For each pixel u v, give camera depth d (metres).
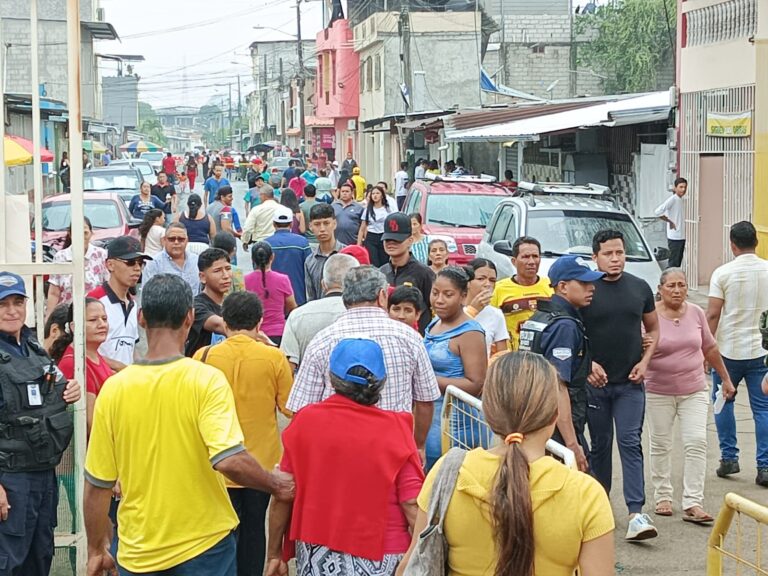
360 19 59.62
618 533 8.04
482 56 47.19
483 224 18.69
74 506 6.41
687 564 7.39
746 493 8.86
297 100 89.94
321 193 29.03
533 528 3.46
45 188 29.77
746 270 8.97
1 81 6.64
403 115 43.06
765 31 17.12
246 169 69.56
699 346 8.33
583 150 25.88
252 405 6.36
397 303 7.31
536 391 3.53
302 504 4.82
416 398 5.96
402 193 35.22
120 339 7.91
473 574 3.59
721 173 19.72
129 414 4.80
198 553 4.82
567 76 44.56
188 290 4.94
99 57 72.12
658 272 13.86
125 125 99.25
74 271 6.36
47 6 44.50
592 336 7.76
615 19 43.88
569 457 4.52
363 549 4.73
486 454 3.62
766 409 9.09
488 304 8.40
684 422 8.27
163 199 30.81
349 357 4.82
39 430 5.55
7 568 5.48
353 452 4.75
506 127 24.77
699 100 19.84
